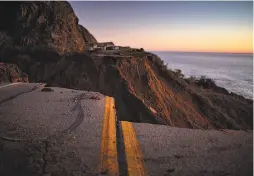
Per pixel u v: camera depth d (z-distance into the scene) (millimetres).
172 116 23797
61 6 37625
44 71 28219
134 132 4465
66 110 5586
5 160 3264
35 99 6594
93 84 25531
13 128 4336
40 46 30875
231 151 3762
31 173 2979
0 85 8445
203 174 3104
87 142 3836
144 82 26375
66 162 3227
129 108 21938
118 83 24625
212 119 28172
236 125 27703
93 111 5582
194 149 3809
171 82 30906
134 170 3158
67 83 26359
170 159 3471
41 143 3752
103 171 3057
